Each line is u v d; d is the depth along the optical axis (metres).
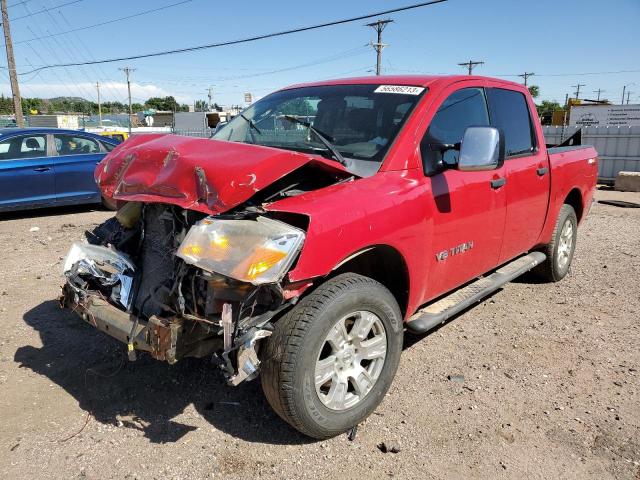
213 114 5.39
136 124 73.62
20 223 8.73
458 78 3.99
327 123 3.79
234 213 2.74
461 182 3.65
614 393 3.58
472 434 3.10
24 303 4.96
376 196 3.03
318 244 2.67
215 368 3.80
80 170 9.34
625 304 5.23
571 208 5.67
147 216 3.19
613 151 16.92
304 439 3.04
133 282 3.09
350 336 2.95
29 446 2.93
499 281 4.43
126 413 3.26
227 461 2.84
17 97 31.05
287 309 2.78
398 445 2.97
